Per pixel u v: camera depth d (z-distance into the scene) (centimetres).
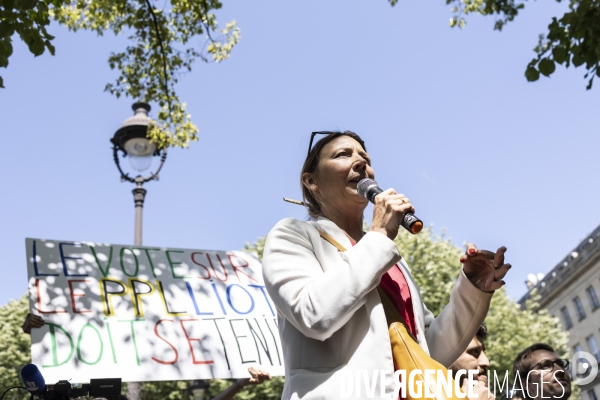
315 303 163
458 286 203
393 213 175
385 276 195
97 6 827
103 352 459
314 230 194
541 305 4328
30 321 457
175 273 514
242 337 493
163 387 1847
